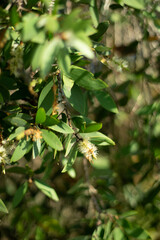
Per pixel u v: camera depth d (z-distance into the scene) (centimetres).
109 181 128
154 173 126
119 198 132
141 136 125
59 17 74
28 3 82
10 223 119
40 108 79
